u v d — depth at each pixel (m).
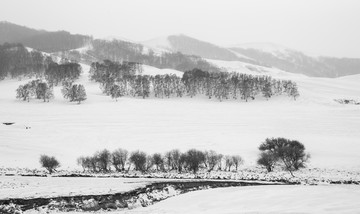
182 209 24.22
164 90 190.00
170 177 48.12
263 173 55.81
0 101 161.38
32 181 33.69
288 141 69.31
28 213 23.98
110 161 58.59
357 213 18.17
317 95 183.25
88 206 25.81
